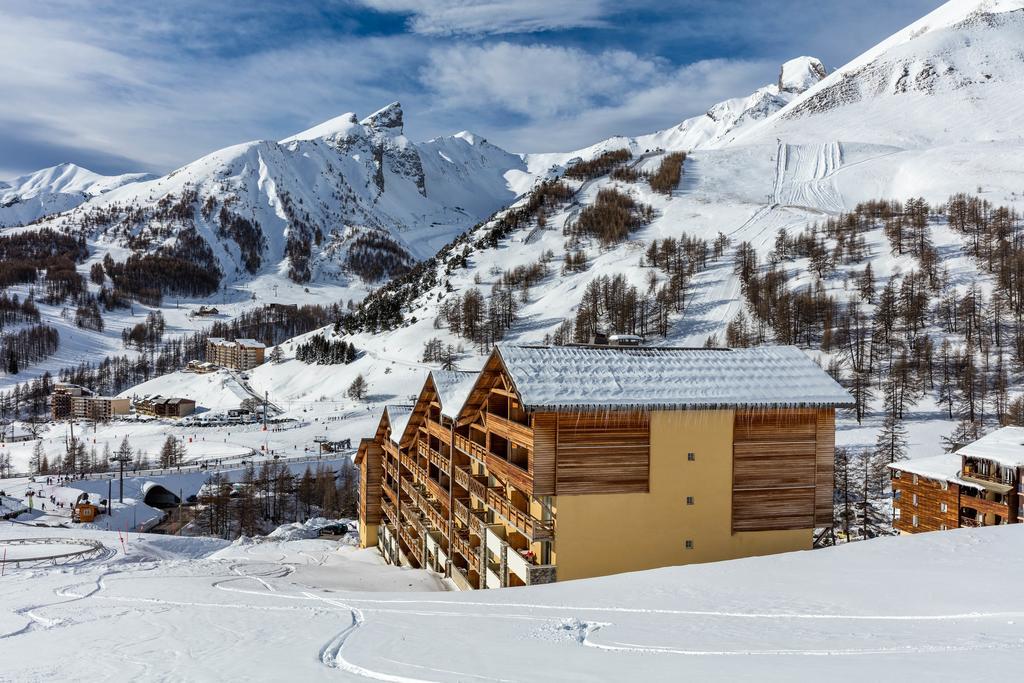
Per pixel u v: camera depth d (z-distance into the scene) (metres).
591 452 32.06
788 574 25.25
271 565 53.75
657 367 34.69
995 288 143.62
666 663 13.56
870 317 145.00
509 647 16.25
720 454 33.56
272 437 159.12
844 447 94.81
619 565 32.31
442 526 46.59
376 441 69.62
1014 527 30.88
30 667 16.28
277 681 13.19
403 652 16.02
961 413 107.62
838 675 11.48
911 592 21.16
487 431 39.19
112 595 35.12
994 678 10.67
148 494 118.00
